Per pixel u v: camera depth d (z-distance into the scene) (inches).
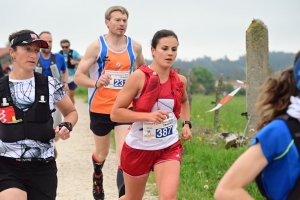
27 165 224.4
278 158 137.9
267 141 137.3
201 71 2957.7
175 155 250.1
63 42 705.0
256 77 505.7
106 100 334.3
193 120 659.4
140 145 249.4
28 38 225.0
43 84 230.2
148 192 366.6
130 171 255.0
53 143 234.7
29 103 225.5
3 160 223.8
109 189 391.9
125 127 322.0
